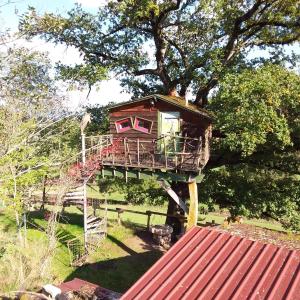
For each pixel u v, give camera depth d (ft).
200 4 59.00
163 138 53.93
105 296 38.60
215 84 65.67
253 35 68.39
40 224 60.54
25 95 51.55
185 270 26.58
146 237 63.31
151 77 73.87
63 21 57.16
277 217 63.10
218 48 62.49
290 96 50.14
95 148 58.34
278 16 62.80
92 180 65.36
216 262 27.09
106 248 57.47
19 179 44.78
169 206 67.41
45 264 45.39
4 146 43.29
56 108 55.01
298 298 22.68
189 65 65.72
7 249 45.80
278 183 62.95
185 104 58.95
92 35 64.18
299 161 62.34
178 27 66.03
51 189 70.33
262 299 22.88
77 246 56.34
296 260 26.55
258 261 26.68
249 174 63.98
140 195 71.56
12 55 43.52
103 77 60.23
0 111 45.91
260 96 49.90
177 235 63.26
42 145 58.54
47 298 36.35
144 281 25.85
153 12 59.98
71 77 60.49
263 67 55.16
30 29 49.83
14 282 41.01
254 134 48.24
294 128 51.49
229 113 50.11
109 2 60.44
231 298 23.24
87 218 59.93
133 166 53.01
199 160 51.24
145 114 58.29
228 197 64.39
